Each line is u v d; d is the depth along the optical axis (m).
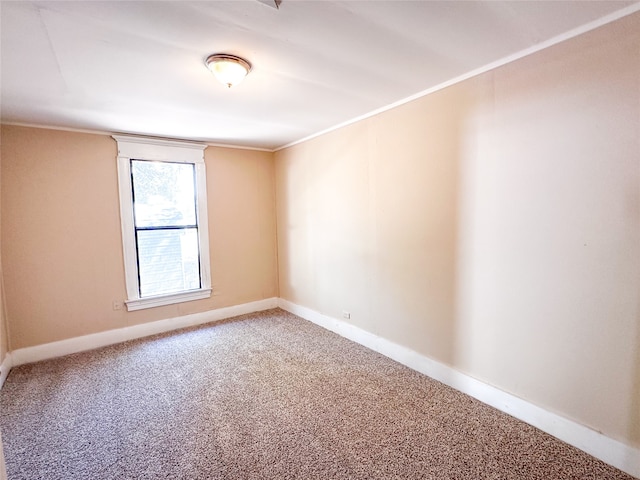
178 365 2.85
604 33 1.57
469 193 2.20
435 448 1.80
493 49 1.83
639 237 1.53
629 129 1.53
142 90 2.27
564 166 1.75
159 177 3.64
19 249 2.91
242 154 4.20
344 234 3.35
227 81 1.92
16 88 2.18
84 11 1.39
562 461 1.70
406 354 2.78
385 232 2.87
